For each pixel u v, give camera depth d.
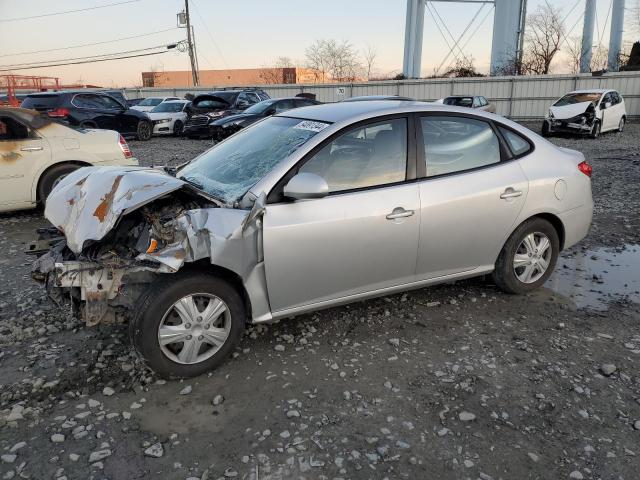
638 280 4.91
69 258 3.26
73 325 3.87
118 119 16.38
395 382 3.20
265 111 15.48
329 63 55.41
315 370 3.32
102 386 3.14
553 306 4.29
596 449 2.64
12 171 6.78
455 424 2.82
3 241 6.07
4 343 3.62
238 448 2.63
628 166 11.70
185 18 46.03
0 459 2.54
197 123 17.59
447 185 3.78
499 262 4.28
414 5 41.25
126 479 2.43
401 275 3.76
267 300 3.34
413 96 32.16
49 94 15.05
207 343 3.25
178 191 3.51
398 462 2.54
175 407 2.96
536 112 30.19
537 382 3.21
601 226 6.83
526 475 2.47
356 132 3.55
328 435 2.73
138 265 3.00
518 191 4.07
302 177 3.13
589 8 36.62
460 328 3.89
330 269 3.44
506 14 40.06
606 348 3.62
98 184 3.46
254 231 3.18
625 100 28.23
